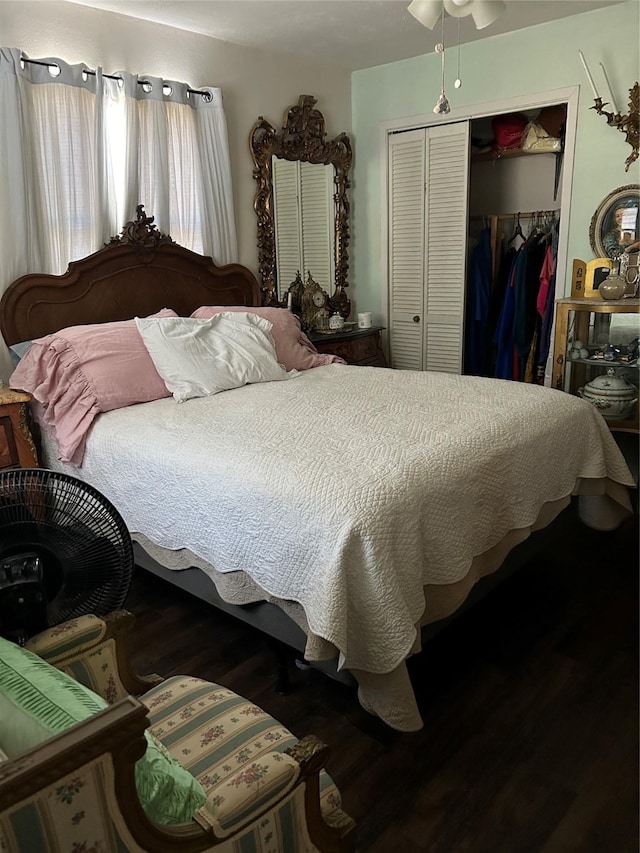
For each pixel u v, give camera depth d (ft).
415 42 12.29
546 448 7.42
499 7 7.67
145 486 7.13
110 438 7.71
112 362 8.63
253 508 5.89
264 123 12.61
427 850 4.74
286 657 6.53
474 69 12.57
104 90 10.02
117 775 2.50
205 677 6.77
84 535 4.48
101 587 4.67
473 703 6.27
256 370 9.62
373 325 15.49
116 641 4.42
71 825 2.40
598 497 8.63
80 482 4.50
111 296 10.39
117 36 10.19
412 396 8.44
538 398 8.11
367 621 5.21
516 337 13.76
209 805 3.03
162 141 10.78
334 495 5.42
